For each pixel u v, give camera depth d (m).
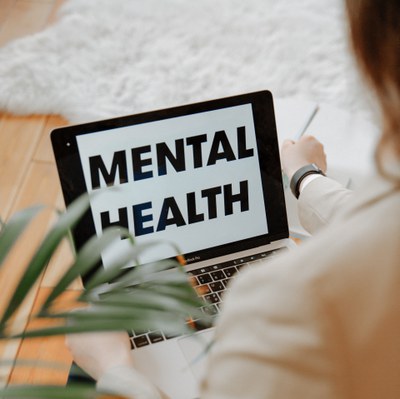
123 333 0.84
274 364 0.43
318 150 1.10
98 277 0.52
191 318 0.91
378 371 0.44
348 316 0.42
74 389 0.45
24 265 1.56
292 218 1.12
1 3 2.33
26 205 1.73
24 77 2.03
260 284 0.45
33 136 1.92
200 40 2.20
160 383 0.84
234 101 0.99
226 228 1.02
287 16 2.30
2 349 1.27
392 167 0.43
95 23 2.22
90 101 2.00
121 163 0.95
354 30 0.41
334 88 2.08
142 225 0.98
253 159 1.01
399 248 0.43
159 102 2.01
